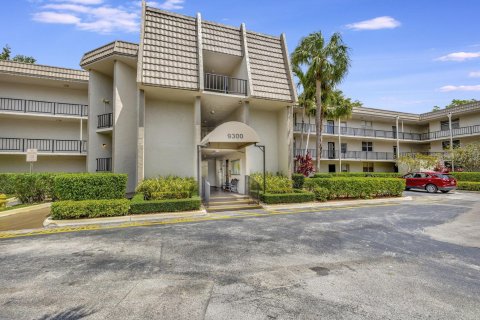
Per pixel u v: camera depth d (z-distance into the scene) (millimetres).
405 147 32750
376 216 9734
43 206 11273
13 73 16312
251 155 14711
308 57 18078
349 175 23750
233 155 15594
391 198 14273
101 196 9836
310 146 27547
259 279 4176
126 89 14836
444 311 3230
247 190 13531
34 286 3938
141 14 12109
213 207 11164
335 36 17531
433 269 4621
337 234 7078
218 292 3727
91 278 4227
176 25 12836
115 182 10070
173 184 10898
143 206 9344
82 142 18922
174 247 5898
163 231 7438
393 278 4227
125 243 6227
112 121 15297
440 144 30516
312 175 20344
